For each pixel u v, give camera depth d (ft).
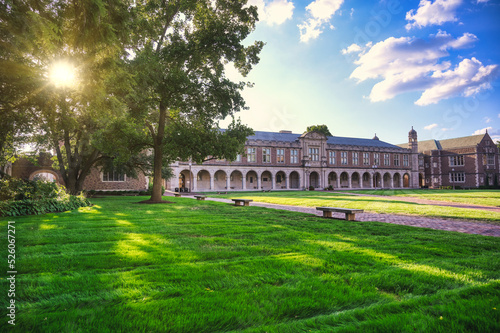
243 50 64.39
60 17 25.79
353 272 14.17
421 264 15.49
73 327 8.55
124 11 28.14
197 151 61.11
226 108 61.72
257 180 183.01
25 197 40.16
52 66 26.99
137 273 13.57
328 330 8.59
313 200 76.48
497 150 231.91
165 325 8.71
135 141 63.41
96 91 29.45
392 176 231.09
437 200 75.82
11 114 34.22
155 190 63.21
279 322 9.33
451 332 8.54
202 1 60.34
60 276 13.05
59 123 33.78
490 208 52.11
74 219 32.60
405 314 9.52
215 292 11.30
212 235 23.57
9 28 21.76
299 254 17.33
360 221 33.81
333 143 219.20
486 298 10.91
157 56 53.78
